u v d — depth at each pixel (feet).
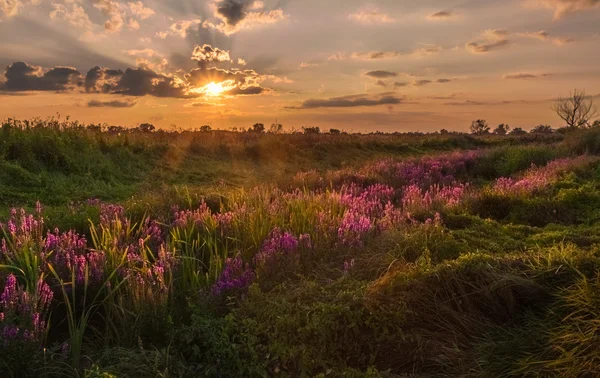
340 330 12.84
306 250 18.31
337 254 18.70
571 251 16.51
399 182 42.91
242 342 12.70
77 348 12.10
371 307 13.44
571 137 72.23
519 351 12.24
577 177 40.42
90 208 23.97
